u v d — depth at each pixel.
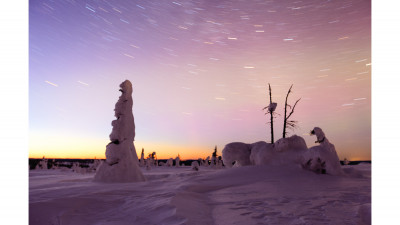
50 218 5.15
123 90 13.80
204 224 4.44
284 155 13.54
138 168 13.34
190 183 9.46
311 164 12.41
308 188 8.36
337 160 12.16
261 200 6.41
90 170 30.86
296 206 5.56
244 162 16.17
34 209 5.38
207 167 41.56
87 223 4.97
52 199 6.12
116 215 5.35
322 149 12.39
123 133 13.10
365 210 4.79
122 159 12.69
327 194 7.09
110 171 12.42
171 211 5.04
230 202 6.34
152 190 8.18
